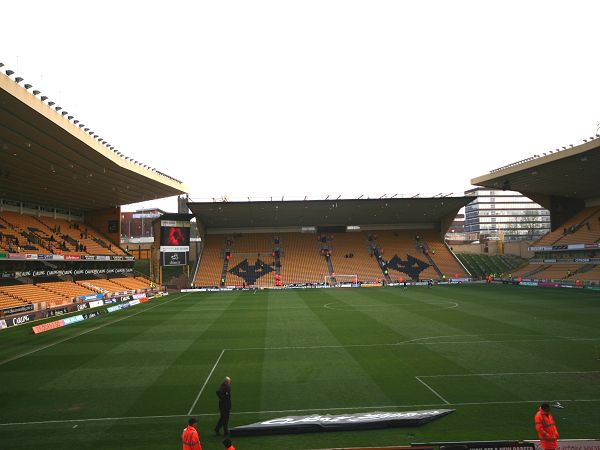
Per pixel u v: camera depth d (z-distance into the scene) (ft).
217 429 36.55
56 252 150.20
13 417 40.98
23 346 75.31
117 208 206.08
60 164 122.72
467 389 46.91
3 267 135.13
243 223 242.58
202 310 123.75
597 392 45.39
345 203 212.84
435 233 258.98
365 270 225.97
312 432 36.73
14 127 91.50
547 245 213.46
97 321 105.60
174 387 49.78
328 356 63.52
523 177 178.09
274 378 52.65
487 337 75.46
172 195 185.88
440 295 153.28
